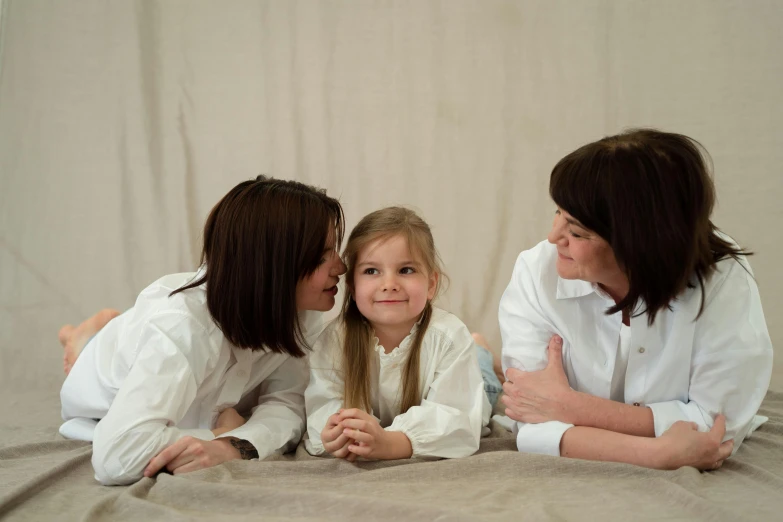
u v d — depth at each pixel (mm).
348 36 2967
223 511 1092
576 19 2912
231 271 1387
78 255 2723
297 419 1536
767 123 2758
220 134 2900
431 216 2846
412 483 1225
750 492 1147
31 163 2797
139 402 1289
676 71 2848
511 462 1289
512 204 2832
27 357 2525
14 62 2859
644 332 1360
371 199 2871
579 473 1258
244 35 2955
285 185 1453
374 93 2939
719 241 1360
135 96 2871
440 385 1450
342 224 1536
